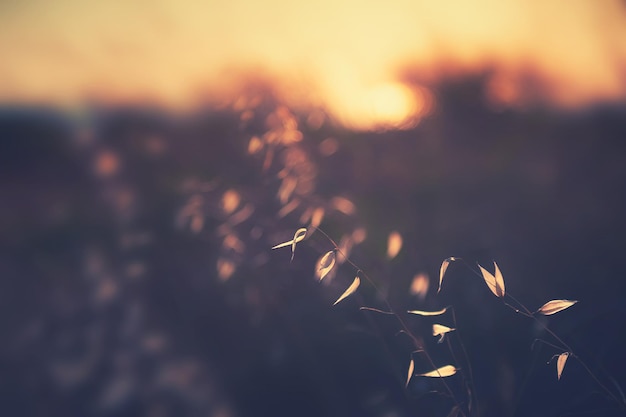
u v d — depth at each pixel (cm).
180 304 107
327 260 66
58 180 158
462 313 102
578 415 82
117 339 99
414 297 101
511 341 96
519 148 162
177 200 128
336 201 116
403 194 135
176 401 93
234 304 106
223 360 99
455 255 117
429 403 85
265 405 93
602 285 109
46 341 103
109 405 92
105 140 139
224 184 106
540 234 128
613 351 92
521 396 87
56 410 94
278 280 101
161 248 116
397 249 77
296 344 98
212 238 116
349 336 98
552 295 107
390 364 94
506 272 114
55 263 124
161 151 139
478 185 146
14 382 98
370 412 88
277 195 99
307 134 119
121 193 117
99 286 105
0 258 134
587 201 140
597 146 162
